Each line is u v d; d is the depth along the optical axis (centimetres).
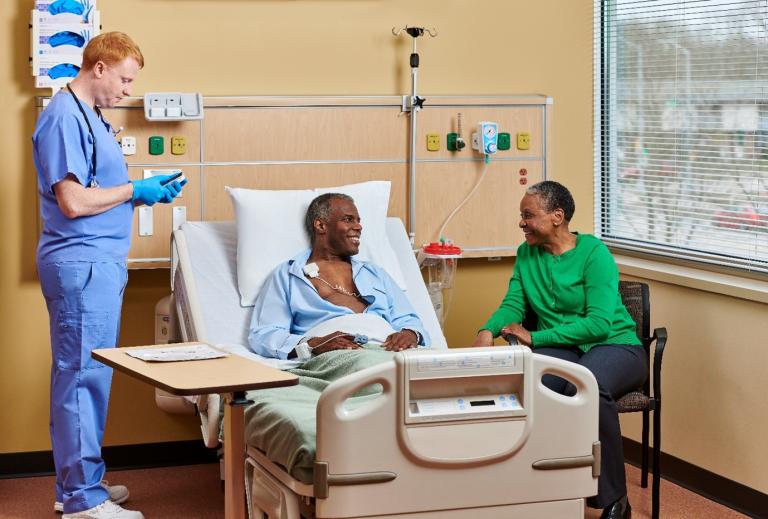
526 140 426
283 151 398
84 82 331
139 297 398
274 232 366
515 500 237
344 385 219
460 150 419
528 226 353
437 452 227
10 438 392
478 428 230
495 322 359
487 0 425
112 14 384
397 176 412
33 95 377
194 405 379
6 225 381
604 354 336
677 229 406
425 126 414
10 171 379
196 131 388
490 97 420
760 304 346
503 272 439
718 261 384
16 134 378
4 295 384
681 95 401
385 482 224
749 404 353
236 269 367
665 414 395
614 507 310
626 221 436
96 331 330
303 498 245
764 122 360
